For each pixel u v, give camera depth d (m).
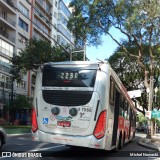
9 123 46.28
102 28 29.89
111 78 12.83
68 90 12.39
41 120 12.60
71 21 30.14
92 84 12.23
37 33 71.69
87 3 28.86
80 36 30.62
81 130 12.05
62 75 12.62
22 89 61.62
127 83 50.00
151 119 31.28
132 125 25.53
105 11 29.19
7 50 56.88
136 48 34.31
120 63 45.28
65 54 46.69
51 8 78.81
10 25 58.00
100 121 12.00
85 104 12.13
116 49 42.00
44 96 12.69
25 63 46.34
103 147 11.98
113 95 13.45
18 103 50.62
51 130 12.41
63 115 12.30
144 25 29.34
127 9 28.08
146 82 31.86
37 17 70.38
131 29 29.19
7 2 57.66
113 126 14.01
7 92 56.00
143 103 53.78
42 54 46.03
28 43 51.66
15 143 19.38
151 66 31.34
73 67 12.58
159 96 53.72
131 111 23.64
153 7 27.28
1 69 54.31
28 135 29.03
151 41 31.38
